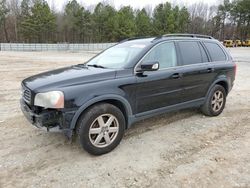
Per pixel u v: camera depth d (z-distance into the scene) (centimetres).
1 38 6088
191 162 361
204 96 518
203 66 499
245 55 2703
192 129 478
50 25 5641
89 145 360
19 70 1338
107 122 374
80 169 342
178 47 471
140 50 423
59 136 438
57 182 314
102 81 369
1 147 400
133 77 396
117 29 5909
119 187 306
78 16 5925
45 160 363
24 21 5528
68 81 354
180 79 457
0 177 323
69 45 4300
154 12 7125
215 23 7769
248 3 6912
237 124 509
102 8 6156
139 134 452
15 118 531
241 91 827
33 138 432
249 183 314
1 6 5819
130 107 398
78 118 354
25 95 372
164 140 429
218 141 429
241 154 385
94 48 4528
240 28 7381
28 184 310
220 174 332
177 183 313
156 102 431
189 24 7562
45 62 1834
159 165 353
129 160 364
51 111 342
